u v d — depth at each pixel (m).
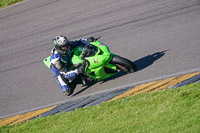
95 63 35.69
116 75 38.25
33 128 31.48
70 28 56.47
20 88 43.69
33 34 59.28
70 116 31.66
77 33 53.78
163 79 33.81
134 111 28.30
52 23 61.03
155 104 28.30
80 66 36.03
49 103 38.06
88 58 35.84
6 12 74.06
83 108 32.62
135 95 31.58
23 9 72.69
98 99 34.22
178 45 40.12
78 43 36.75
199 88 28.34
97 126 27.66
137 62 39.56
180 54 37.81
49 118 32.69
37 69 47.25
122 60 36.22
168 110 26.34
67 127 29.39
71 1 68.56
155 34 45.09
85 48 36.12
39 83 43.41
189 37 41.22
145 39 44.75
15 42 58.50
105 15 56.44
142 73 36.38
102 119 28.81
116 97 32.97
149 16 50.56
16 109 39.00
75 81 38.00
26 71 47.69
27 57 51.78
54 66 37.00
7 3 78.50
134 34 47.19
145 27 47.91
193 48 38.19
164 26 46.28
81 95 37.19
